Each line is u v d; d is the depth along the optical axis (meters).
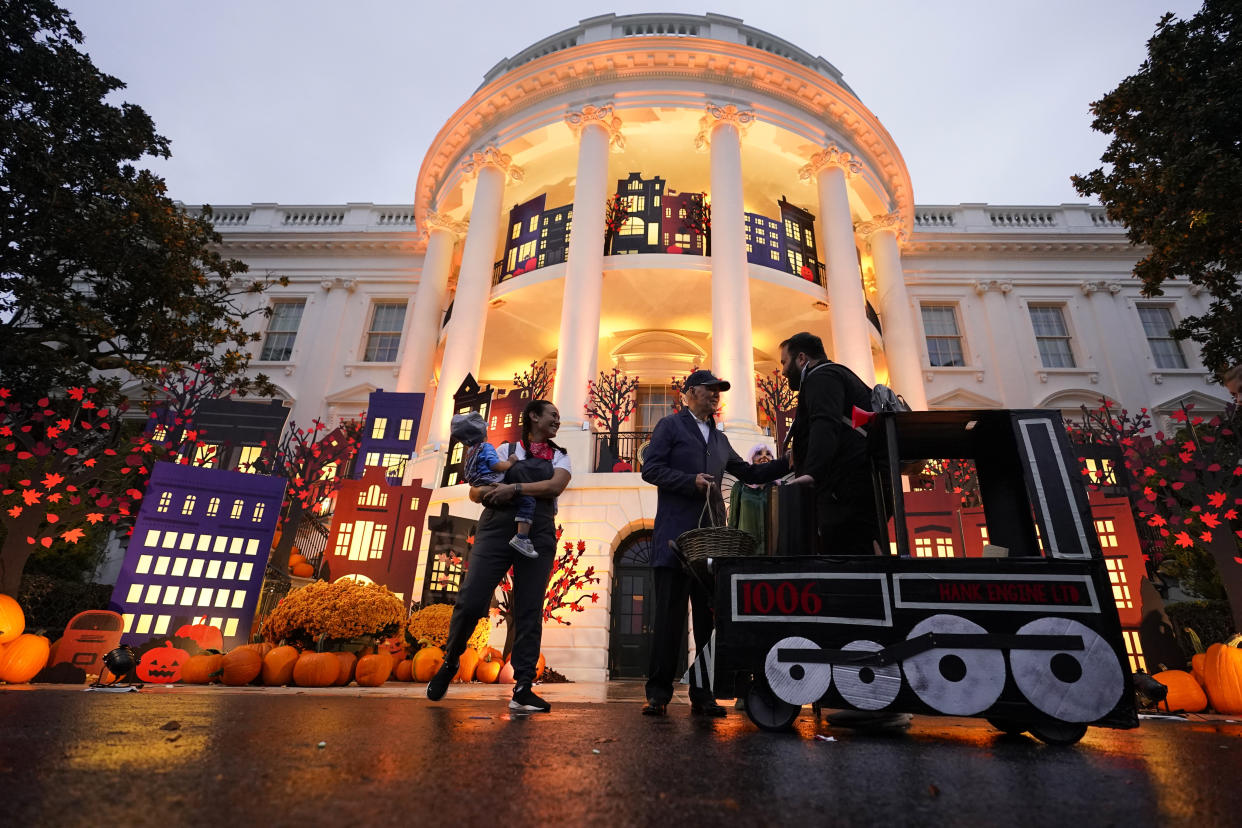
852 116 16.41
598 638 9.85
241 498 7.44
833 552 2.77
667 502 2.95
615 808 1.03
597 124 14.85
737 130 14.83
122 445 8.99
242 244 20.64
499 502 3.03
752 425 11.38
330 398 18.20
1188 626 7.15
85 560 9.45
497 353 18.50
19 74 9.70
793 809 1.04
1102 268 19.62
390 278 20.45
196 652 6.50
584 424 11.78
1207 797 1.17
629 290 15.62
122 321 10.84
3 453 7.12
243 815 0.90
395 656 7.25
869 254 19.20
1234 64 8.18
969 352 18.77
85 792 0.98
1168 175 8.45
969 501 9.30
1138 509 8.65
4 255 9.70
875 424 2.74
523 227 16.45
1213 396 17.19
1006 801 1.12
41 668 5.20
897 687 2.09
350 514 9.48
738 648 2.27
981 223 20.89
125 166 10.87
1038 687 2.00
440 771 1.28
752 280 14.72
